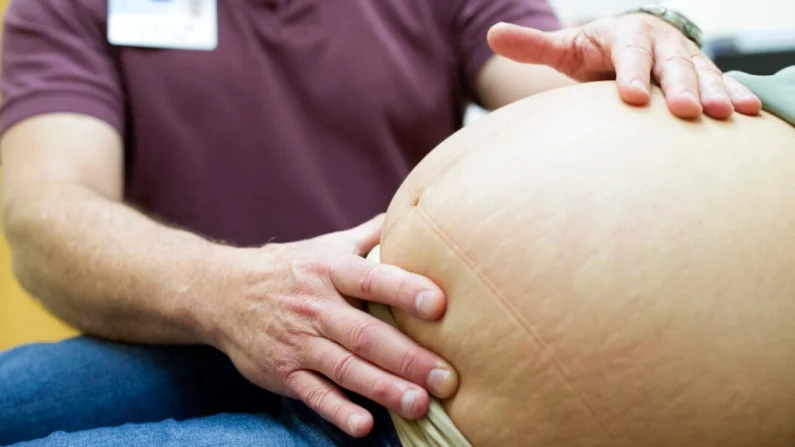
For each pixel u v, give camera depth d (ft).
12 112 2.79
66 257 2.21
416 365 1.40
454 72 3.48
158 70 2.98
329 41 3.08
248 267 1.78
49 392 2.05
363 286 1.49
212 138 3.00
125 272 2.05
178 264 1.99
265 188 3.02
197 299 1.87
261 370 1.70
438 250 1.39
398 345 1.43
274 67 3.10
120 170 2.94
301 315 1.59
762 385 1.19
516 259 1.29
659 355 1.19
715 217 1.25
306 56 3.07
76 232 2.25
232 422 1.75
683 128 1.40
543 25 3.23
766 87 1.57
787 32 4.67
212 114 2.99
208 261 1.93
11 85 2.90
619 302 1.21
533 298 1.26
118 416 2.10
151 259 2.05
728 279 1.21
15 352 2.24
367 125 3.09
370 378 1.45
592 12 5.09
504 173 1.39
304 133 3.10
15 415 1.99
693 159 1.33
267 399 2.27
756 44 4.52
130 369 2.15
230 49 3.03
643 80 1.51
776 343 1.19
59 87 2.81
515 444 1.30
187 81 2.98
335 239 1.90
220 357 2.27
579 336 1.22
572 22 4.99
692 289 1.20
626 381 1.20
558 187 1.32
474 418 1.35
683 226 1.24
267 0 3.08
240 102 3.01
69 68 2.87
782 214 1.28
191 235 2.19
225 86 3.00
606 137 1.38
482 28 3.30
